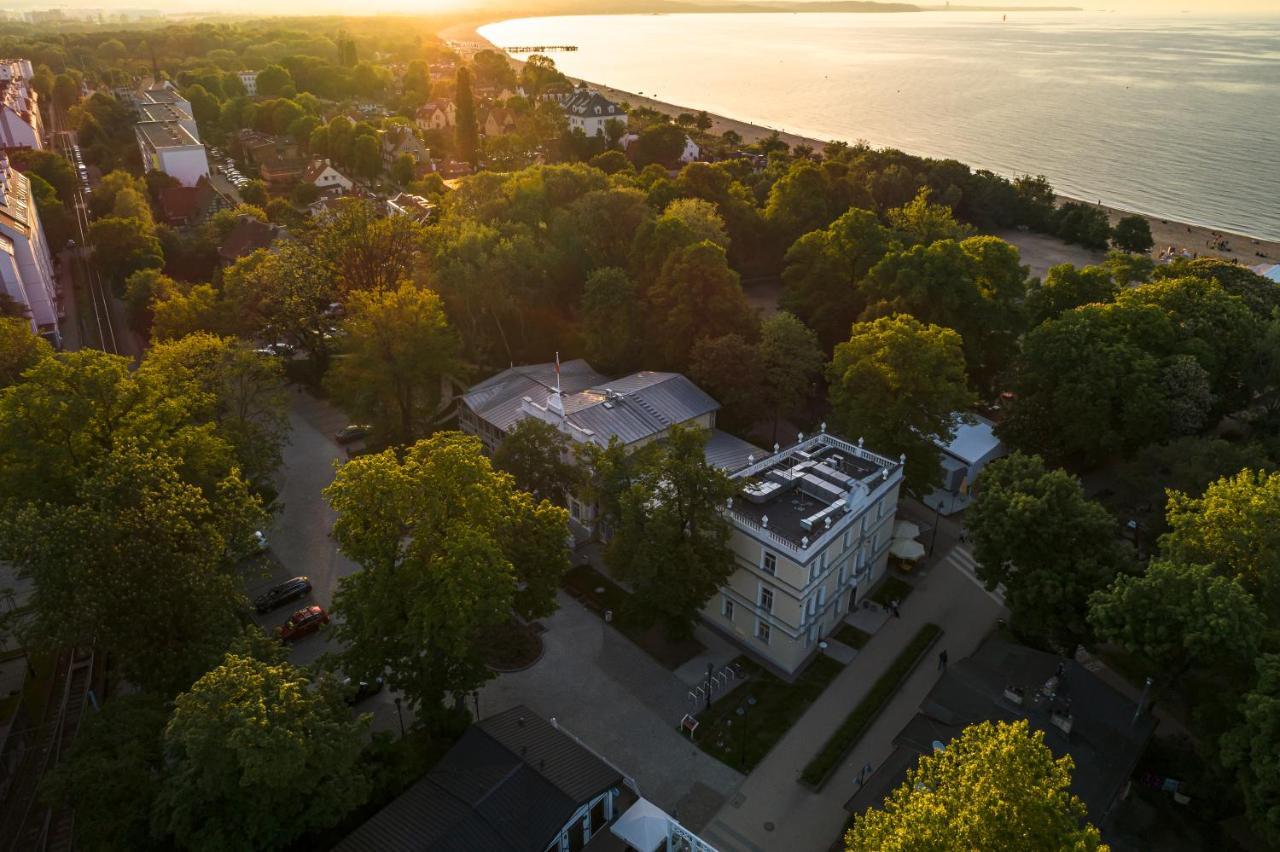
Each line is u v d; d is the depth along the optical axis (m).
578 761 50.34
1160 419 81.62
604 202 117.56
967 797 34.50
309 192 196.25
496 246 107.25
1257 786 42.47
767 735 58.03
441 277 103.19
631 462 67.62
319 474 90.50
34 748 55.03
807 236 114.25
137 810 41.72
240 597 54.50
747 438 96.19
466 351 107.25
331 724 42.09
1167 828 50.38
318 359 109.94
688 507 61.72
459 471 52.56
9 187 133.12
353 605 52.03
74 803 41.91
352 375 88.12
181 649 50.16
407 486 51.19
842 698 61.53
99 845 41.31
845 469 72.06
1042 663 58.06
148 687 49.97
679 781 54.38
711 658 65.56
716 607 68.50
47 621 47.69
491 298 103.88
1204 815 50.44
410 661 52.94
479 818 45.25
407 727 58.16
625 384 91.38
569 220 116.62
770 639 64.50
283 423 83.19
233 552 57.38
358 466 52.22
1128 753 51.28
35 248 126.50
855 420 77.62
